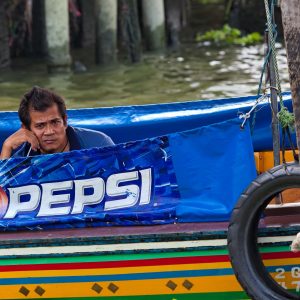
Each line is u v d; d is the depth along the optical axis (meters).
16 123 11.62
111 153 9.62
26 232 9.72
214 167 9.58
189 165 9.59
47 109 9.89
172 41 29.45
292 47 8.86
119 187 9.70
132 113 11.67
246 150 9.51
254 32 30.84
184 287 9.65
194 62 26.17
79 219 9.66
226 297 9.70
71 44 29.80
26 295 9.75
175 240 9.48
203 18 33.88
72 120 11.62
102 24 26.17
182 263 9.57
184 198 9.63
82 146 10.38
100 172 9.68
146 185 9.66
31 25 28.59
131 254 9.55
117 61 26.81
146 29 28.39
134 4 26.20
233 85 22.64
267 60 9.59
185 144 9.58
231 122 9.49
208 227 9.49
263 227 9.45
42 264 9.62
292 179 8.93
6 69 26.30
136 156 9.61
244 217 9.15
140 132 11.55
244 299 9.70
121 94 22.22
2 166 9.73
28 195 9.77
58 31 24.94
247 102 11.62
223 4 36.38
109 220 9.66
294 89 8.97
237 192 9.52
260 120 10.95
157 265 9.58
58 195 9.76
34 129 10.01
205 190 9.60
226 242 9.46
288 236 9.48
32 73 25.58
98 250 9.54
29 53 28.75
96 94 22.31
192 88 22.53
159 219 9.62
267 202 9.20
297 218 9.58
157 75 24.38
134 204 9.66
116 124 11.51
